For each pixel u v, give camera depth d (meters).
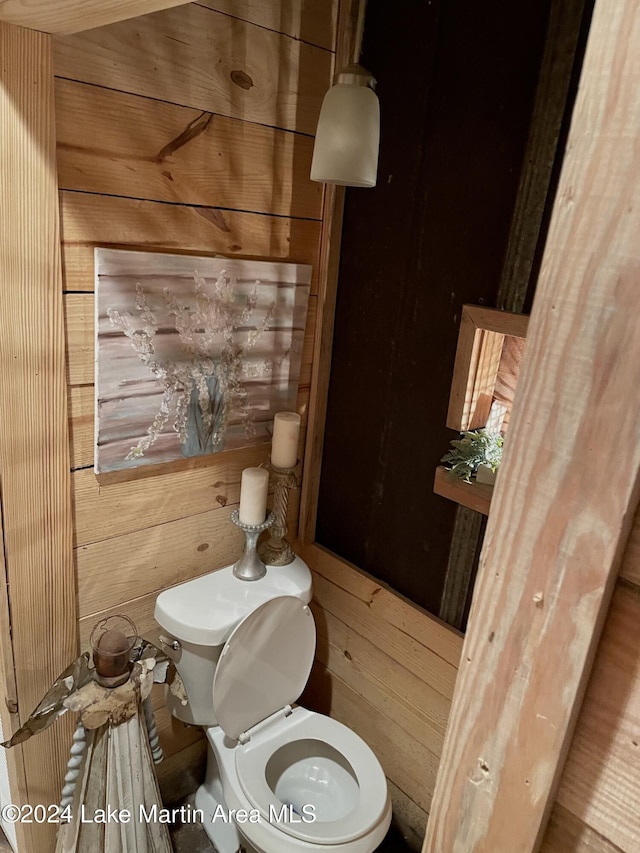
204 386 1.52
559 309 0.40
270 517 1.69
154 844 1.49
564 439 0.41
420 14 1.43
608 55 0.36
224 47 1.35
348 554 1.88
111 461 1.40
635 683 0.41
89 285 1.28
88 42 1.15
